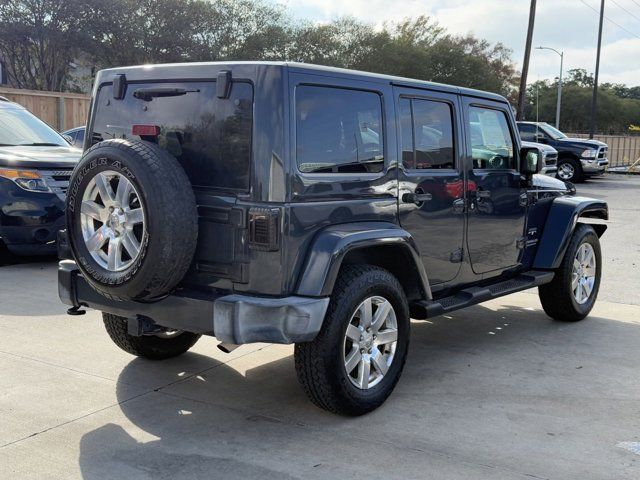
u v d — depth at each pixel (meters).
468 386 4.79
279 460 3.65
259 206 3.75
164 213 3.66
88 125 4.60
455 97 5.09
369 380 4.25
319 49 43.88
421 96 4.77
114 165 3.77
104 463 3.60
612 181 25.72
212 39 34.00
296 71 3.84
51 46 28.81
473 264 5.36
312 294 3.80
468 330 6.23
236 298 3.73
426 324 6.42
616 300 7.48
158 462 3.62
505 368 5.18
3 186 7.85
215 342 5.68
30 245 8.03
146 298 3.94
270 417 4.21
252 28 35.38
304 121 3.90
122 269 3.83
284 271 3.78
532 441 3.91
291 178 3.79
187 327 3.96
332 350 3.93
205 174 3.96
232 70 3.87
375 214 4.34
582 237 6.30
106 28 29.16
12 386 4.62
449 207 5.00
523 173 5.82
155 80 4.21
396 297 4.32
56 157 8.23
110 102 4.46
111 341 5.62
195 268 3.99
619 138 36.53
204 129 3.96
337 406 4.07
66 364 5.06
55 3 27.84
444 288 5.15
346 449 3.79
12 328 5.87
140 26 30.25
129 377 4.84
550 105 89.50
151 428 4.04
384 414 4.28
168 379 4.82
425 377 4.96
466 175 5.17
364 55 48.00
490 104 5.50
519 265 5.98
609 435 4.01
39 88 30.25
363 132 4.29
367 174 4.30
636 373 5.10
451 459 3.68
